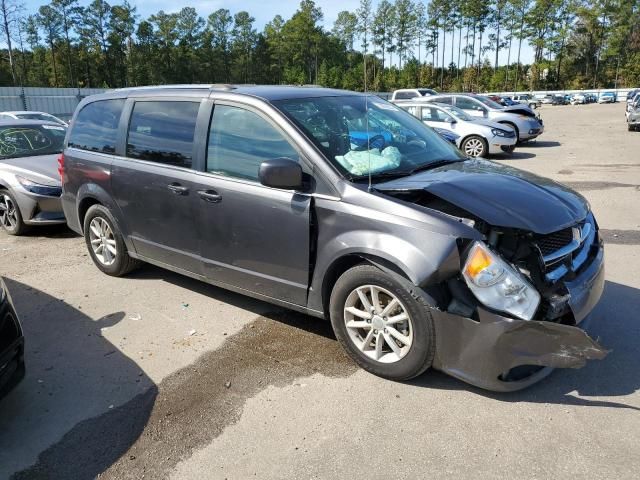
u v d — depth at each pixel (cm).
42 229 743
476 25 9512
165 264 462
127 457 277
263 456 273
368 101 447
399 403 310
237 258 392
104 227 522
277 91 404
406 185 332
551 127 2469
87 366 367
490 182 345
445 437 280
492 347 286
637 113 2016
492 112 1642
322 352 373
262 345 386
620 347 363
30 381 350
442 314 297
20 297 490
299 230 347
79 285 515
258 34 10331
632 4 8406
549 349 278
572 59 8912
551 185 369
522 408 301
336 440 282
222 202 387
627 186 931
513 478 250
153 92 461
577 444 271
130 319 436
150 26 8912
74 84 8544
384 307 327
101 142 502
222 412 310
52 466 272
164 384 341
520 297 286
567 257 318
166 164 434
